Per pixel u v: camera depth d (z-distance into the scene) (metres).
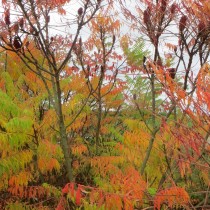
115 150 6.29
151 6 4.48
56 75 4.95
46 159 5.50
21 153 5.23
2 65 6.79
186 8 4.20
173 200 3.68
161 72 3.22
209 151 3.46
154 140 5.22
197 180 5.45
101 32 5.54
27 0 4.57
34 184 6.60
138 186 3.74
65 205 5.33
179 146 4.10
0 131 4.94
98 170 5.85
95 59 6.70
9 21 4.41
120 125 7.37
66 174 6.70
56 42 6.38
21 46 4.59
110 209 3.72
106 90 6.69
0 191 6.07
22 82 6.52
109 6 5.33
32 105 5.87
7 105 4.94
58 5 4.72
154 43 4.55
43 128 5.54
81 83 6.69
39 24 4.68
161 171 5.43
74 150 5.99
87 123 6.86
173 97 3.16
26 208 5.79
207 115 3.04
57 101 5.36
